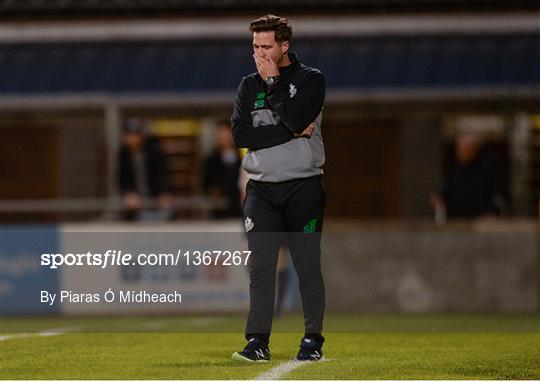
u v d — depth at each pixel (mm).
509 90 69125
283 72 24953
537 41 78188
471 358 27297
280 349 29906
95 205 58750
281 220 25281
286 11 78688
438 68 76062
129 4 79625
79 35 79562
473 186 55344
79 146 75750
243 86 25344
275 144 24859
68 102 69938
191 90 75250
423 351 29453
